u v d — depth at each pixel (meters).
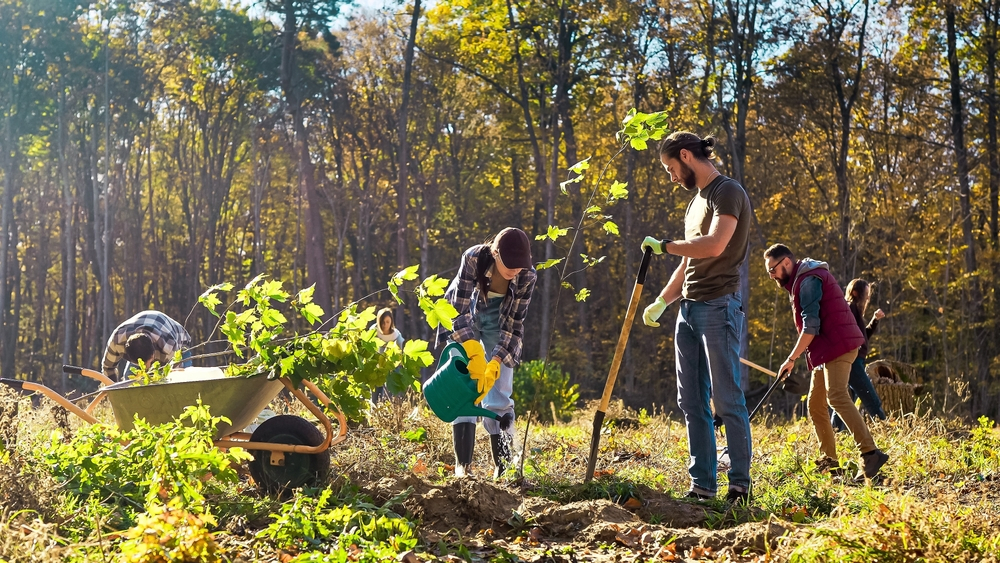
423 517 4.21
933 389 28.31
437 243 42.34
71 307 40.47
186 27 41.88
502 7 37.72
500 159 42.97
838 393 5.69
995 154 33.00
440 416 4.80
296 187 43.22
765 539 3.55
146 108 44.41
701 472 4.85
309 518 3.67
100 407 8.24
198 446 3.96
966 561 3.07
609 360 38.72
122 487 4.12
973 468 6.04
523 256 5.34
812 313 5.76
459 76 40.59
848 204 32.50
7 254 40.31
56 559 2.83
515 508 4.34
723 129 35.06
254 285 4.78
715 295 4.79
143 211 44.84
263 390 4.82
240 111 44.03
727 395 4.74
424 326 40.44
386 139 42.28
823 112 34.97
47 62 39.94
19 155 41.19
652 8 34.34
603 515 4.21
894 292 32.56
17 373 43.34
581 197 38.22
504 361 5.58
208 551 2.99
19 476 3.76
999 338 30.39
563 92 37.00
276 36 42.12
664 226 38.09
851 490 4.40
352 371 4.69
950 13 33.03
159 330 6.81
